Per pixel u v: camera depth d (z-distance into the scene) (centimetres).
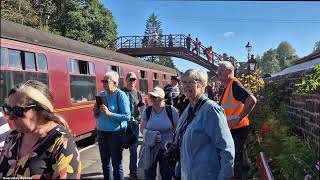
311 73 723
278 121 756
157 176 666
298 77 824
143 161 652
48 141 281
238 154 645
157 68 2478
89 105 1347
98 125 691
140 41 4431
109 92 684
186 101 842
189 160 414
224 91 643
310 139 641
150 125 654
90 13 4856
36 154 280
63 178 276
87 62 1362
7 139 301
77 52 1294
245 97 625
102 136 689
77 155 286
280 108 906
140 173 780
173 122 653
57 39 1209
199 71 425
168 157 477
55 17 4462
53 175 279
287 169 534
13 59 945
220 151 406
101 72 1478
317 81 643
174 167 488
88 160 1077
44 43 1095
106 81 680
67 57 1215
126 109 680
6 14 2917
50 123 288
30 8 3541
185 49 4303
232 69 638
